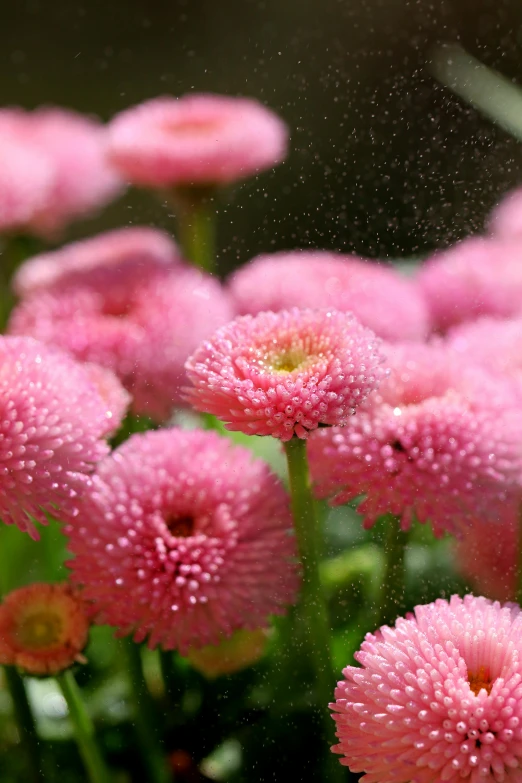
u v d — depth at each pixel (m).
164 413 0.49
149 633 0.43
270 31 0.54
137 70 0.78
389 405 0.43
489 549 0.44
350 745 0.39
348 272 0.50
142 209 0.58
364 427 0.42
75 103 0.95
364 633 0.45
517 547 0.43
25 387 0.42
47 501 0.41
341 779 0.42
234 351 0.41
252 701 0.45
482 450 0.42
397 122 0.44
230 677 0.46
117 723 0.48
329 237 0.45
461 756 0.38
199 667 0.45
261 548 0.43
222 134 0.53
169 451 0.44
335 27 0.47
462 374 0.44
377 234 0.45
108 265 0.53
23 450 0.41
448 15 0.48
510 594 0.44
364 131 0.44
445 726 0.38
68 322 0.50
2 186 0.60
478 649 0.39
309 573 0.42
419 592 0.44
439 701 0.39
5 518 0.41
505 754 0.38
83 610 0.43
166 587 0.42
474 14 0.49
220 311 0.50
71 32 1.02
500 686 0.39
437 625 0.40
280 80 0.47
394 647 0.39
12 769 0.47
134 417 0.48
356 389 0.40
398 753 0.39
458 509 0.42
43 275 0.57
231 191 0.54
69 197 0.69
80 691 0.48
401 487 0.42
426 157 0.44
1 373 0.42
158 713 0.46
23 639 0.43
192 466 0.43
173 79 0.59
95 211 0.75
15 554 0.53
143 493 0.43
